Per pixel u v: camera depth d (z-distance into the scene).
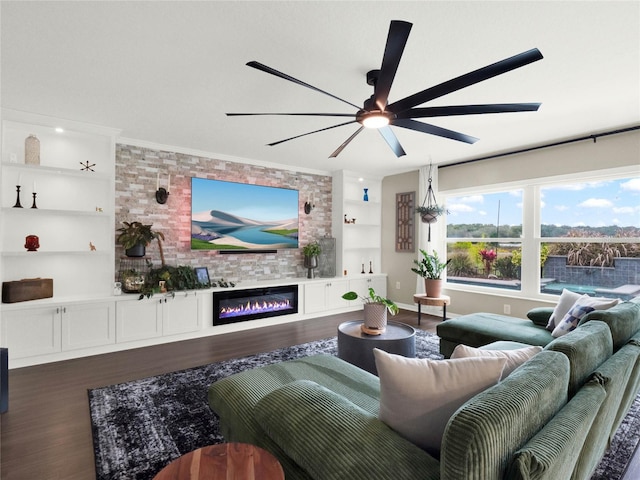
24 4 1.73
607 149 3.72
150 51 2.17
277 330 4.57
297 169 5.56
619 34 1.95
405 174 5.89
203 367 3.21
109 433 2.11
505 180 4.59
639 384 2.15
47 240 3.60
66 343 3.36
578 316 2.67
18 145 3.44
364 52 2.16
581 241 4.05
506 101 2.89
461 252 5.24
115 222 4.01
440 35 1.98
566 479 1.09
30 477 1.74
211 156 4.66
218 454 1.16
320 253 5.66
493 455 0.82
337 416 1.20
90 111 3.17
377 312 3.00
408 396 1.15
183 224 4.49
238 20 1.86
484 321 3.30
